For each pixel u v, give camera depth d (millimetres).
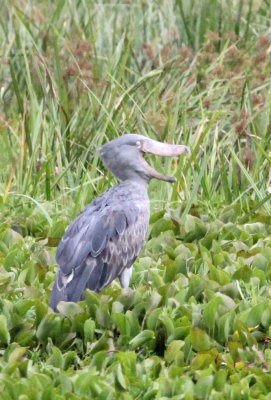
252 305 9398
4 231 11492
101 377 7938
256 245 11227
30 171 12891
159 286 9828
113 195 10055
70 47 14477
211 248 11305
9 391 7629
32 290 9547
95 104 13805
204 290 9539
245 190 13203
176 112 13250
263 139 13352
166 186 13031
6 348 8766
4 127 13570
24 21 14266
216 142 13203
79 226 9602
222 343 8898
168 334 8789
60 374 7750
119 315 8805
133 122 13945
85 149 13531
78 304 9023
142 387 7891
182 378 7816
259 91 14797
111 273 9594
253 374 8023
